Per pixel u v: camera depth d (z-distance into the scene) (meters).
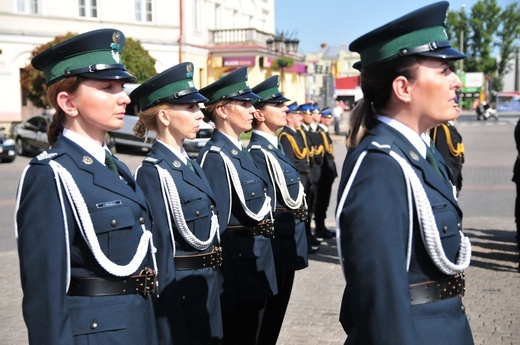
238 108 4.21
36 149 19.56
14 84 24.73
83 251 2.47
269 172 4.79
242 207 4.12
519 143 6.70
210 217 3.54
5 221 9.84
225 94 4.20
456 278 2.15
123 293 2.51
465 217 9.51
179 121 3.50
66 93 2.52
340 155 19.80
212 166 4.10
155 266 2.67
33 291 2.31
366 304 1.94
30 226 2.34
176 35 28.33
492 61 78.75
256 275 4.15
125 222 2.52
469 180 13.46
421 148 2.17
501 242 7.80
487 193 11.76
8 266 7.14
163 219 3.32
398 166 2.02
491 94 75.44
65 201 2.42
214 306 3.50
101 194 2.51
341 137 26.92
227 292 4.07
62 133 2.61
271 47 31.88
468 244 2.15
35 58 2.61
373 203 1.96
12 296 5.96
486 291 5.80
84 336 2.41
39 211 2.35
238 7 34.59
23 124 20.19
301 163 7.68
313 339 4.70
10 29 24.42
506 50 80.31
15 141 20.27
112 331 2.44
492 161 17.22
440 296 2.09
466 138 26.84
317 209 8.46
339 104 31.00
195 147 17.92
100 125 2.55
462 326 2.13
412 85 2.09
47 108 20.77
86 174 2.52
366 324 1.95
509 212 9.89
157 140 3.58
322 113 10.06
